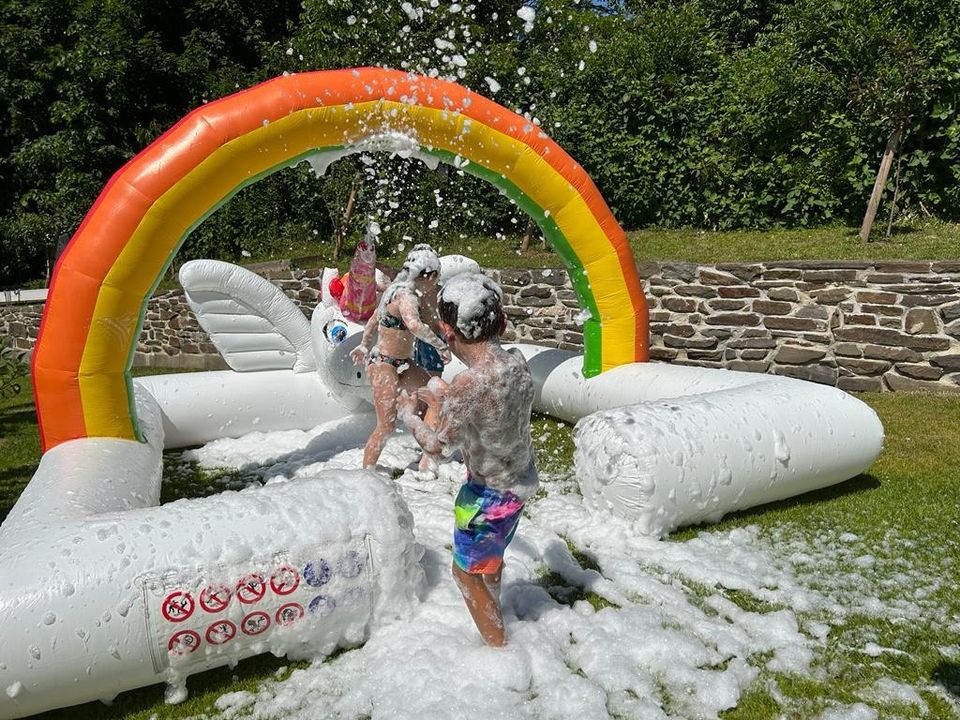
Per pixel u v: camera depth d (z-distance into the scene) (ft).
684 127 39.88
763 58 39.86
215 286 21.15
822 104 35.73
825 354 25.35
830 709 9.17
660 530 13.92
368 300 20.67
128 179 15.14
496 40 42.83
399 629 10.94
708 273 27.20
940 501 15.28
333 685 10.10
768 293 26.17
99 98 59.98
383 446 18.28
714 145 39.58
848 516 14.83
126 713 9.88
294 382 22.88
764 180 37.14
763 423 14.79
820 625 10.96
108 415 15.67
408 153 18.39
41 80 60.85
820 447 15.15
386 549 10.94
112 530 10.11
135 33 62.08
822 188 35.40
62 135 57.82
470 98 18.43
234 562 10.07
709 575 12.36
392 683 9.84
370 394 21.07
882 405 22.48
